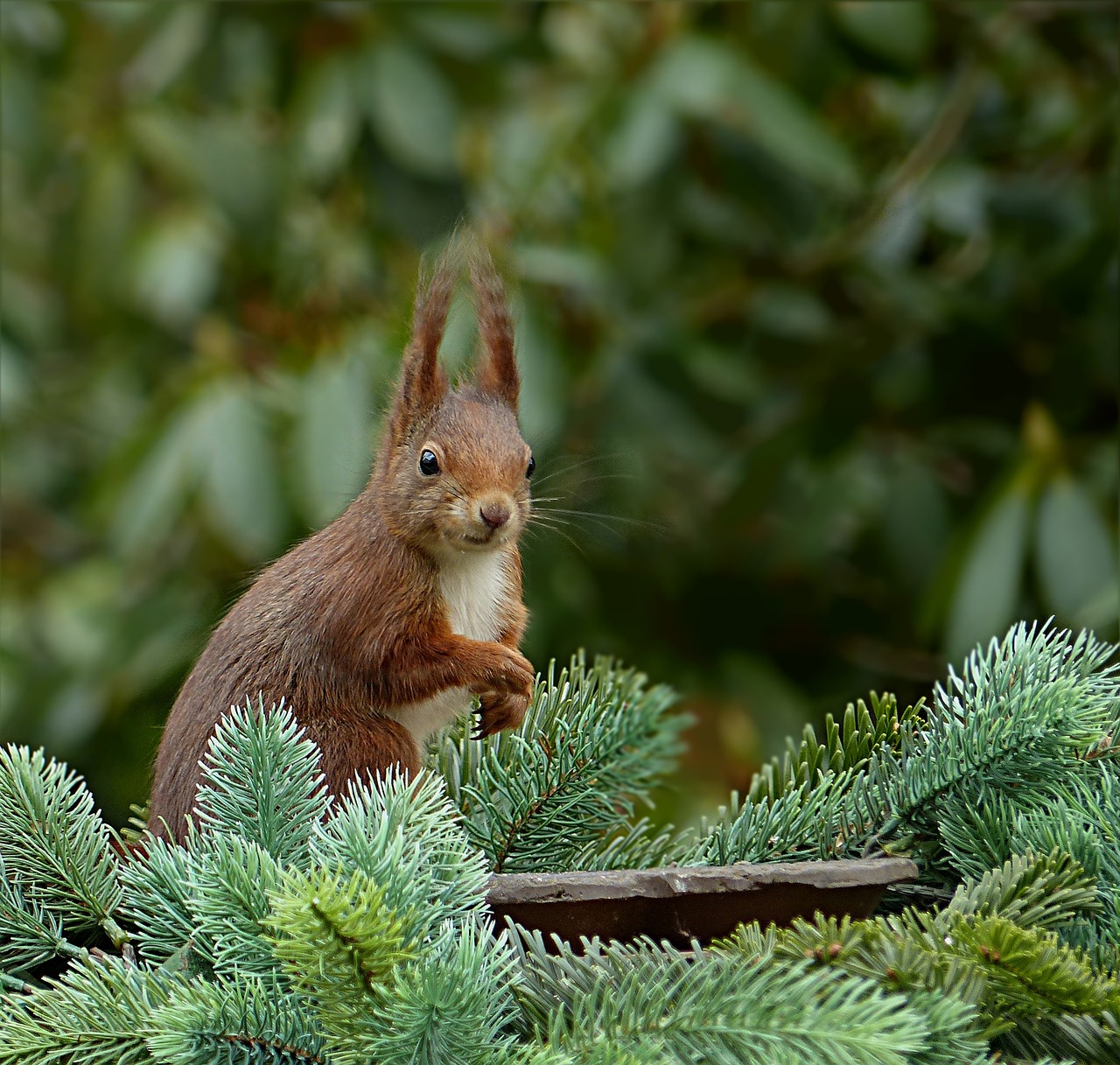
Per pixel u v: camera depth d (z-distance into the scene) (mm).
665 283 10266
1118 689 4281
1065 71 10547
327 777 4906
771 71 9484
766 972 3188
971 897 3639
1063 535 8297
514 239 8961
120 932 3883
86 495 9727
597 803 4766
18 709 9648
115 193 10305
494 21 9688
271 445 8836
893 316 10344
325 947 2965
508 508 5301
